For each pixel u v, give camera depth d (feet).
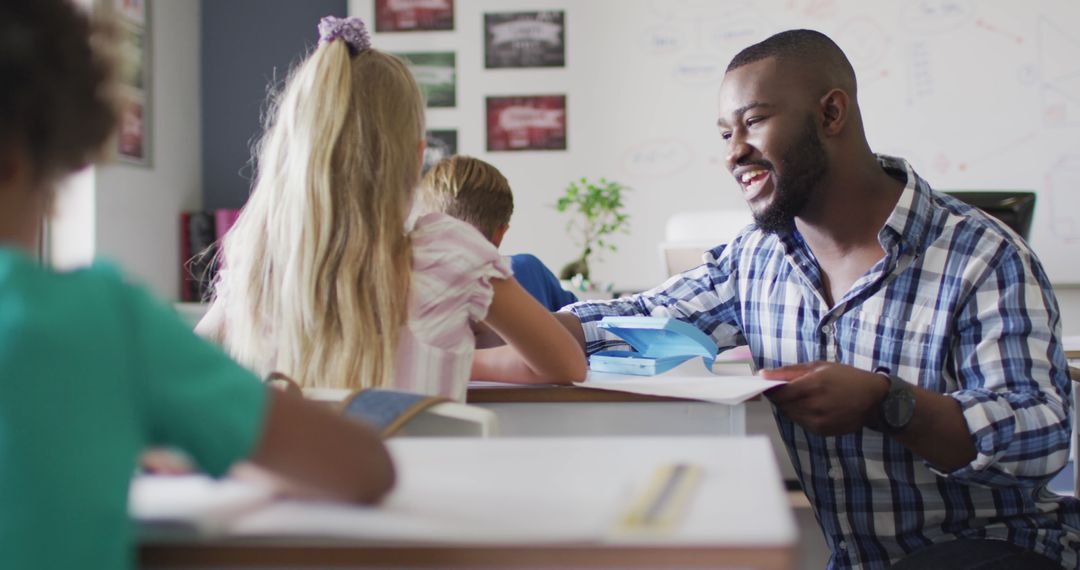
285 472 1.78
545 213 14.84
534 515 1.73
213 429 1.67
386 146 4.15
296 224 4.06
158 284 13.99
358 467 1.79
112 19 1.77
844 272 4.63
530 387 4.34
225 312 4.45
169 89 14.39
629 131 14.70
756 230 5.21
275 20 15.49
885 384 3.79
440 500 1.85
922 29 14.15
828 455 4.55
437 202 6.72
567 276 12.51
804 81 4.46
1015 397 3.87
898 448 4.36
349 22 4.33
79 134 1.65
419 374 4.02
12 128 1.56
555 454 2.23
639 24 14.64
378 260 4.03
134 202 13.20
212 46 15.56
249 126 15.53
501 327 4.29
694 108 14.58
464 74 14.92
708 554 1.57
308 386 3.99
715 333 5.32
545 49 14.80
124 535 1.53
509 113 14.85
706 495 1.83
